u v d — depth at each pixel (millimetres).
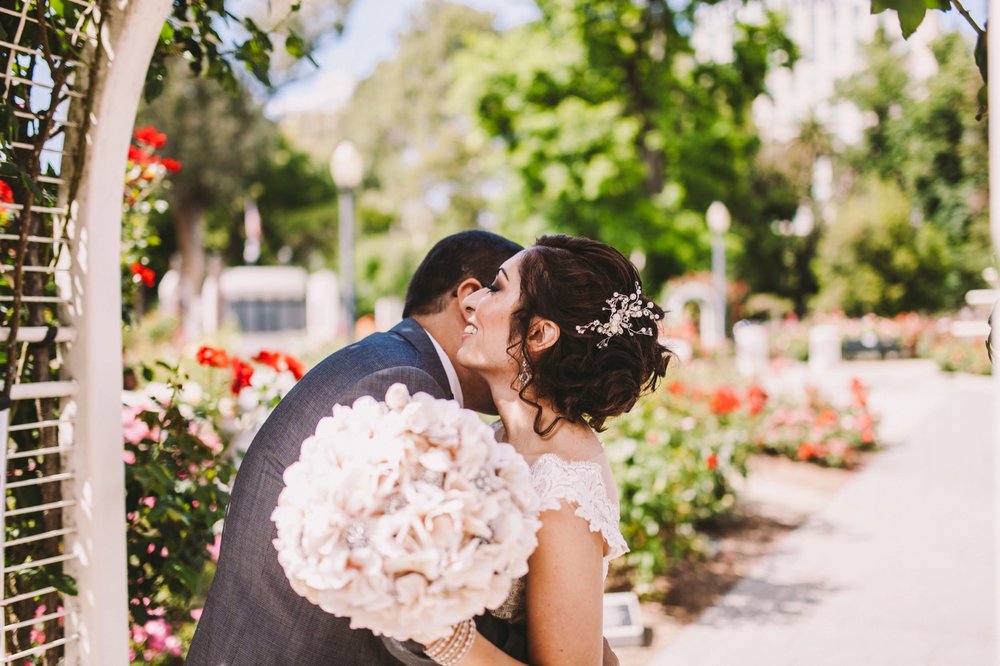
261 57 2416
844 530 6012
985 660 3770
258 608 1605
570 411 1481
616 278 1553
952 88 30828
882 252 27000
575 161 15281
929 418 11492
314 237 32500
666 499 4730
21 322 1844
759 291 31609
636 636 3973
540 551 1354
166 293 26375
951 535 5832
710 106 16141
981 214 30234
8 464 1929
